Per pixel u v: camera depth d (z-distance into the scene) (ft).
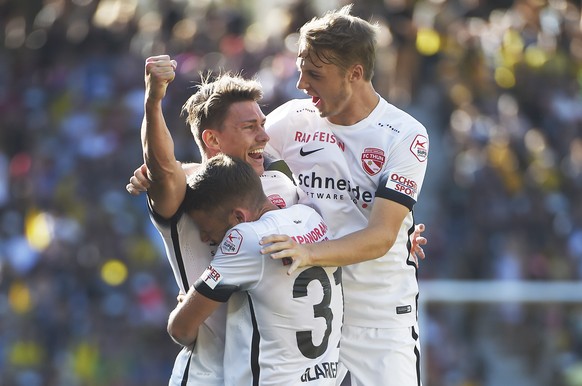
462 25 140.97
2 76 144.15
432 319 90.89
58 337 117.70
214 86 47.19
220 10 140.15
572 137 140.67
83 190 127.44
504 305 91.30
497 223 127.03
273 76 125.18
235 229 43.83
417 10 138.82
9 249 124.57
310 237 44.93
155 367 116.06
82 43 142.72
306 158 49.88
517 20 146.92
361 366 50.49
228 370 44.80
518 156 134.10
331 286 45.27
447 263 123.34
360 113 49.03
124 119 131.85
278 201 47.80
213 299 43.55
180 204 44.78
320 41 46.96
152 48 136.46
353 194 49.21
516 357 90.94
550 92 143.23
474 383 89.51
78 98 136.87
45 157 132.57
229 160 44.83
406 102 130.52
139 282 119.65
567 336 91.50
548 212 130.62
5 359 117.39
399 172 47.83
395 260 50.19
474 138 132.05
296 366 44.32
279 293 43.68
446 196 128.57
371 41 47.85
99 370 115.75
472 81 137.59
